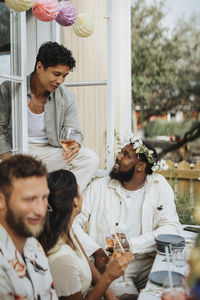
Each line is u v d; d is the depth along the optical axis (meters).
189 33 8.24
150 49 8.27
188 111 8.40
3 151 2.57
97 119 3.56
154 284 1.70
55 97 2.82
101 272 2.30
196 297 1.01
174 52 8.27
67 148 2.68
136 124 8.59
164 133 8.52
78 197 1.83
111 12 3.41
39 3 2.47
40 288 1.40
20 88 2.70
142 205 2.68
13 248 1.32
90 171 2.98
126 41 4.62
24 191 1.28
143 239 2.48
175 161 8.47
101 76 3.56
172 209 2.67
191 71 8.29
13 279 1.28
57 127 2.85
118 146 4.39
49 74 2.60
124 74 4.63
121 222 2.69
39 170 1.32
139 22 8.25
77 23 2.97
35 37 3.92
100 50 3.56
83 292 1.80
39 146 2.88
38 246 1.50
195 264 1.00
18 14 2.66
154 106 8.48
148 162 2.68
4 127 2.59
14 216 1.28
